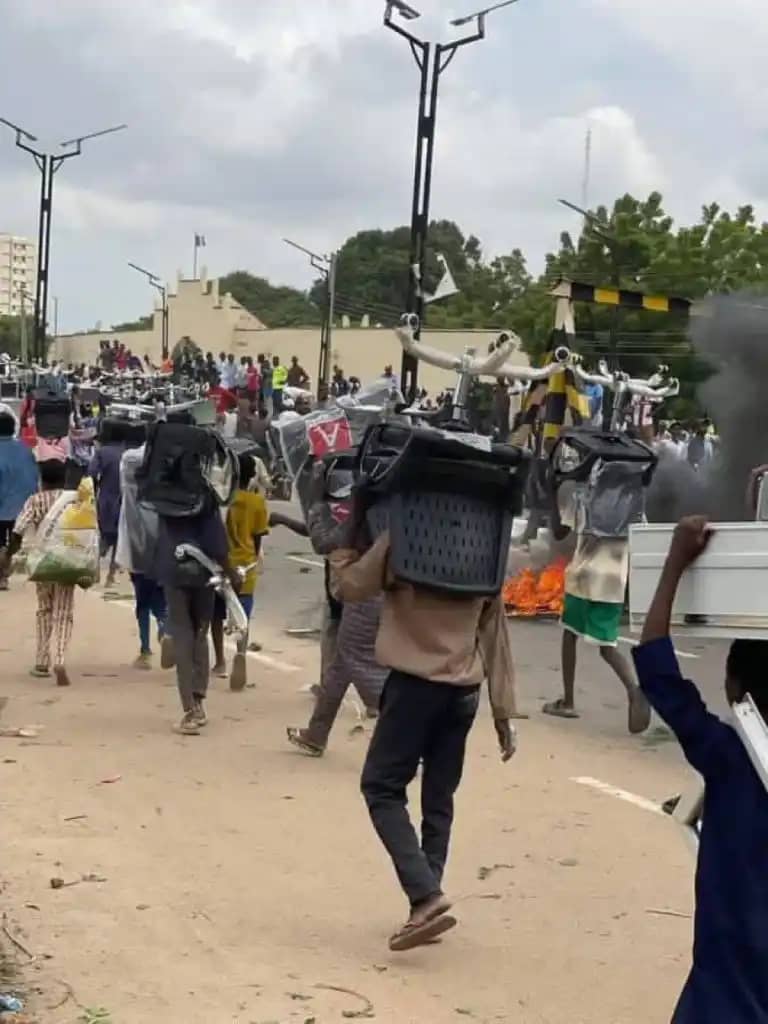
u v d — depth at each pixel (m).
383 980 4.82
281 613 13.57
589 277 40.38
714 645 12.58
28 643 11.41
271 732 8.45
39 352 35.38
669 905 5.67
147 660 10.47
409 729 5.04
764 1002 3.03
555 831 6.64
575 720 9.27
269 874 5.87
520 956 5.09
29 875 5.72
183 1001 4.56
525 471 5.11
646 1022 4.55
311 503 7.93
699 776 3.35
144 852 6.09
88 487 9.58
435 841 5.27
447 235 81.88
